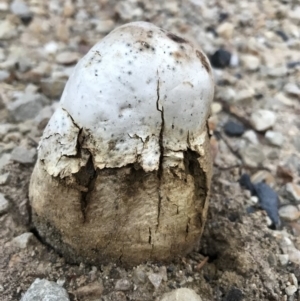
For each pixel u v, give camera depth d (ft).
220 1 0.95
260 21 0.90
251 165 0.60
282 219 0.54
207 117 0.41
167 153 0.39
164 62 0.37
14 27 0.81
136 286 0.42
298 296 0.45
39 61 0.74
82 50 0.78
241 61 0.79
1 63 0.72
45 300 0.40
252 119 0.67
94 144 0.38
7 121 0.63
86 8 0.89
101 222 0.41
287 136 0.66
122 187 0.39
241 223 0.51
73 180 0.40
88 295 0.42
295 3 0.97
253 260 0.46
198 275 0.45
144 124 0.38
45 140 0.41
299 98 0.72
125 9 0.90
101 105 0.37
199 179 0.42
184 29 0.86
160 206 0.40
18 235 0.47
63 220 0.42
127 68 0.37
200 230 0.44
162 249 0.43
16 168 0.54
